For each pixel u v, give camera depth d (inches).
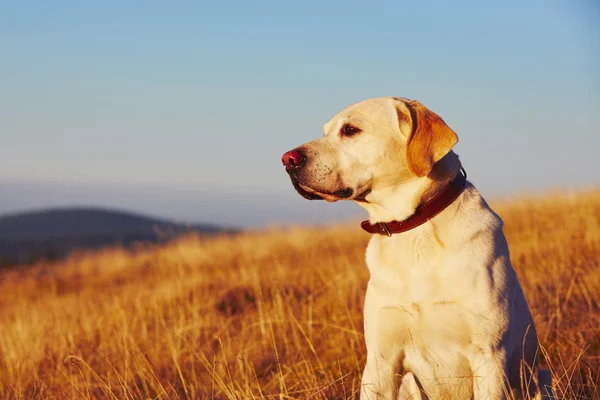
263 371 198.7
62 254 922.1
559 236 305.7
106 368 212.4
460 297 127.3
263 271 346.0
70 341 241.6
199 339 232.2
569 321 202.1
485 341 127.5
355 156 137.0
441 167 133.7
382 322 135.4
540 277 243.8
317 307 242.4
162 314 270.2
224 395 181.5
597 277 230.8
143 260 491.2
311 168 136.8
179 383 197.8
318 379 182.9
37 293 461.4
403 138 135.4
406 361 139.3
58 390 201.6
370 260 139.3
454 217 131.7
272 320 220.8
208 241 501.0
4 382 215.9
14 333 262.5
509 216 409.7
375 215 139.3
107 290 401.7
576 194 428.1
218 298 283.3
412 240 132.3
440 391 134.6
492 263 129.9
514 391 139.9
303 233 469.1
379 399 136.9
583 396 148.7
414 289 130.6
